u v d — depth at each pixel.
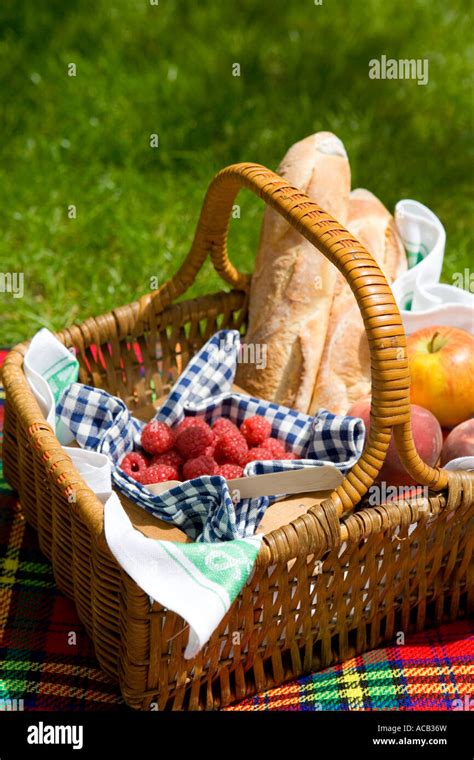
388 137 3.04
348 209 1.73
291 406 1.62
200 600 1.00
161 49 3.37
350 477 1.12
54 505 1.26
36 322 2.25
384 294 1.09
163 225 2.59
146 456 1.50
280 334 1.61
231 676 1.26
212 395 1.58
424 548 1.24
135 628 1.05
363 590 1.24
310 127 3.05
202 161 2.87
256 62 3.35
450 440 1.43
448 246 2.60
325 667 1.30
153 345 1.68
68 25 3.45
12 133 2.96
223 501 1.20
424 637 1.36
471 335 1.57
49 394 1.37
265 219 1.66
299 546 1.09
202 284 2.38
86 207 2.65
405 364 1.09
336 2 3.72
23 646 1.33
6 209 2.64
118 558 1.02
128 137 2.91
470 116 3.18
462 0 3.80
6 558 1.49
